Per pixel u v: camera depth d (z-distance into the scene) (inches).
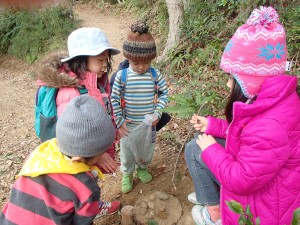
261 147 55.7
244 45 56.9
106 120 61.6
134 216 87.0
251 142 56.9
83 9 495.8
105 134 61.1
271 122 55.6
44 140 77.5
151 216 86.2
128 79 93.1
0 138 183.0
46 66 75.7
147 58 88.4
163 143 129.0
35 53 347.3
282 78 57.1
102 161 75.7
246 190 59.0
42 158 65.9
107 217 93.7
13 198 66.3
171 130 136.9
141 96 94.7
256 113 57.9
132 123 98.1
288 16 168.2
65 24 362.0
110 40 350.6
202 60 189.6
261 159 55.8
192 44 210.1
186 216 86.7
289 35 158.2
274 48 56.2
